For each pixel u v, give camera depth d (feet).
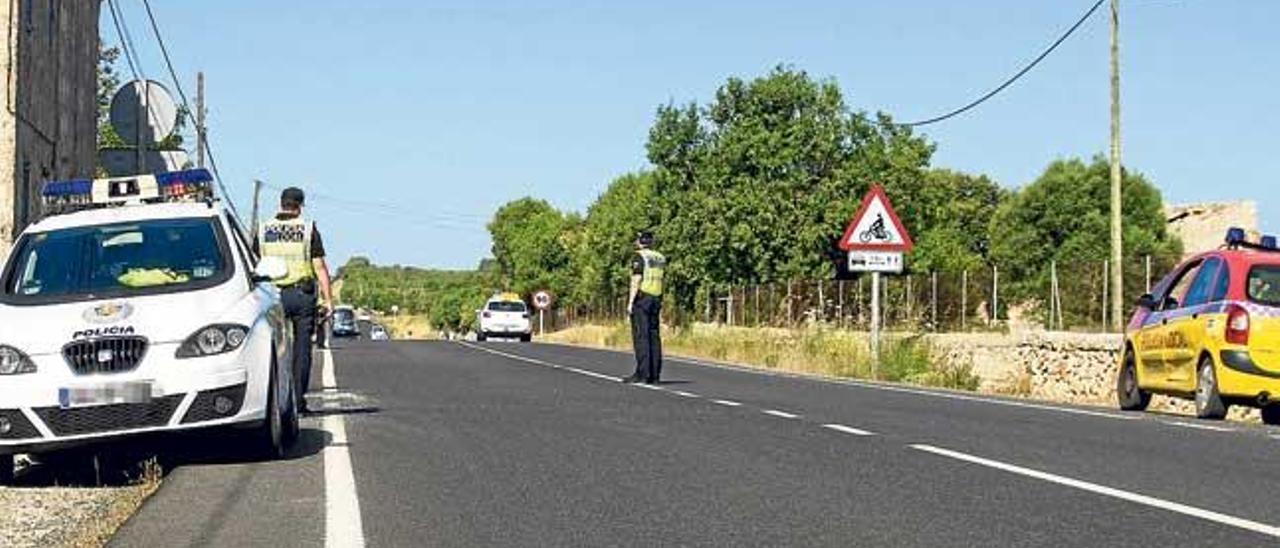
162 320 36.58
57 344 35.73
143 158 81.05
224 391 36.27
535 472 36.42
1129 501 31.53
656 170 240.73
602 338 181.68
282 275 40.55
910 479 35.06
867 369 90.99
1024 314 136.67
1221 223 253.03
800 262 221.87
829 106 228.63
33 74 95.81
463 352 117.70
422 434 45.32
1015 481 34.68
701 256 224.53
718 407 56.34
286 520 29.78
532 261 357.41
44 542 28.84
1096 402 77.92
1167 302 61.41
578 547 26.68
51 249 40.57
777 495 32.58
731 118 232.53
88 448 37.22
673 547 26.61
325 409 54.49
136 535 28.25
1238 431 47.37
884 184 233.35
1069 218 244.01
